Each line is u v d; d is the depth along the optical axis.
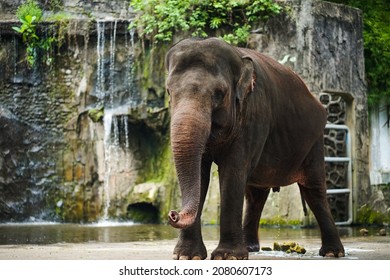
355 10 14.95
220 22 14.41
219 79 6.04
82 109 16.06
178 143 5.69
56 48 16.27
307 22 14.02
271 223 13.65
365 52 15.84
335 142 14.44
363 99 14.91
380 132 15.72
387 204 15.44
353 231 12.70
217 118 6.11
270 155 7.21
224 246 6.44
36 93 16.39
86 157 15.97
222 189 6.52
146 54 15.69
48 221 15.99
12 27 16.25
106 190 15.69
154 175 15.66
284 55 14.04
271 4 13.96
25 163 16.23
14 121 16.31
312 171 7.74
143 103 15.60
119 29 15.87
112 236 11.57
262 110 6.80
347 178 14.53
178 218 5.35
